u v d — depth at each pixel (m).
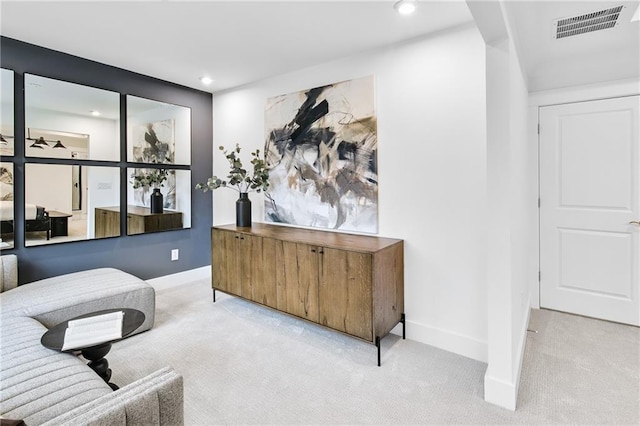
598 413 1.76
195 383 2.05
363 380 2.09
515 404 1.81
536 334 2.69
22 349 1.69
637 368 2.18
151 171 3.62
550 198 3.12
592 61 2.84
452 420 1.73
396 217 2.71
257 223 3.70
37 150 2.84
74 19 2.33
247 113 3.81
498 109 1.83
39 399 1.32
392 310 2.51
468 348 2.39
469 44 2.33
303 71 3.27
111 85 3.25
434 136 2.49
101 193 3.24
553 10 2.09
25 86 2.75
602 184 2.89
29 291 2.45
